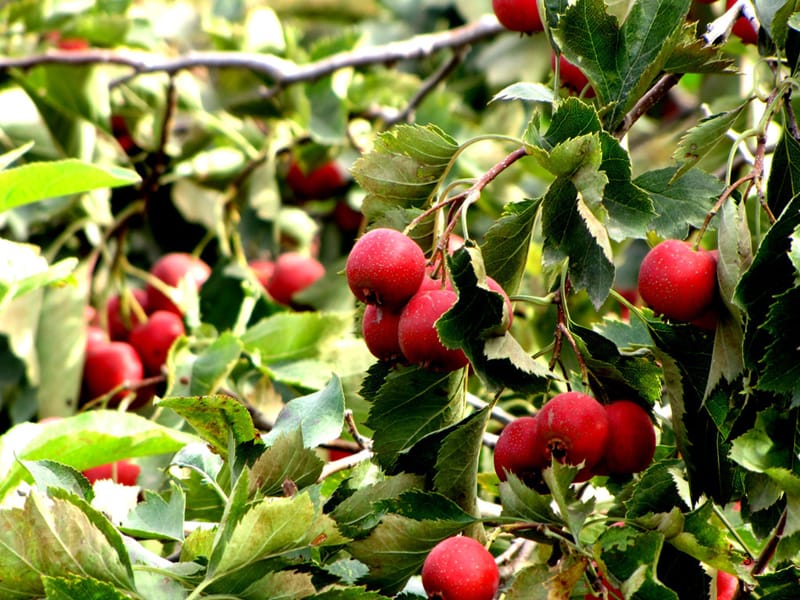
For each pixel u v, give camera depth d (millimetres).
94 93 1463
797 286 963
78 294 1349
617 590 964
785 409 986
